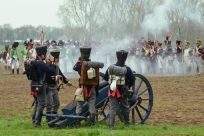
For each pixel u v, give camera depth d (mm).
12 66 48125
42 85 17359
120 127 17156
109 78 16875
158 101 24578
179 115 20484
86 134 15055
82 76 17156
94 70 17203
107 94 18078
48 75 17797
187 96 26672
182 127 17500
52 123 17172
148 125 18000
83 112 17656
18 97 27203
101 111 17938
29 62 17344
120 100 17125
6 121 18938
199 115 20469
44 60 17859
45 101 17578
